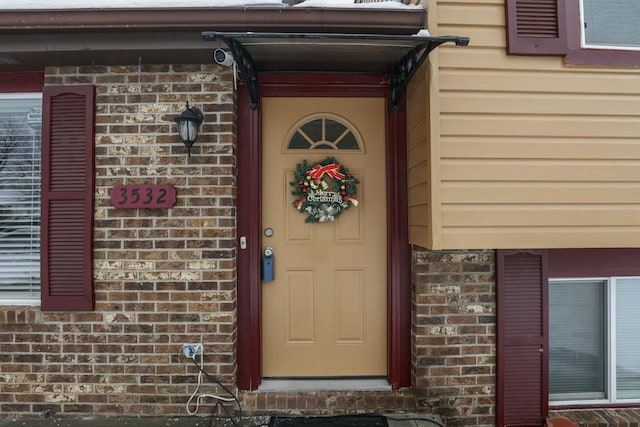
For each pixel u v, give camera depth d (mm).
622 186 2568
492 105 2525
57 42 2633
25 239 3031
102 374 2881
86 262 2852
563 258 3016
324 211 3088
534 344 2938
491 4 2555
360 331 3180
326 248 3170
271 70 3055
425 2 2559
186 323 2883
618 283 3080
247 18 2480
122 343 2881
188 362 2893
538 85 2559
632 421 2889
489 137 2520
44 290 2869
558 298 3086
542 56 2566
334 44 2514
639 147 2588
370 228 3178
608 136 2576
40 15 2477
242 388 3004
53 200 2885
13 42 2633
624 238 2553
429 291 2889
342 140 3178
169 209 2889
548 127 2547
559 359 3092
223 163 2887
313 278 3172
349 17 2496
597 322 3100
